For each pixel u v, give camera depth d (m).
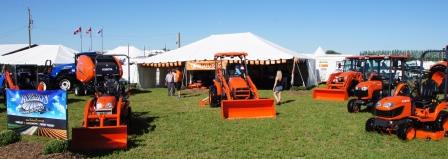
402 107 8.95
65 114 8.47
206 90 23.91
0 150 7.80
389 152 7.84
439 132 8.93
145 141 9.06
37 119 8.87
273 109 12.53
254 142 8.90
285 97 19.09
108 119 8.91
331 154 7.75
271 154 7.80
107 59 15.52
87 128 8.17
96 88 10.48
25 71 19.56
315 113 13.29
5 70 17.55
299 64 26.12
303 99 18.02
